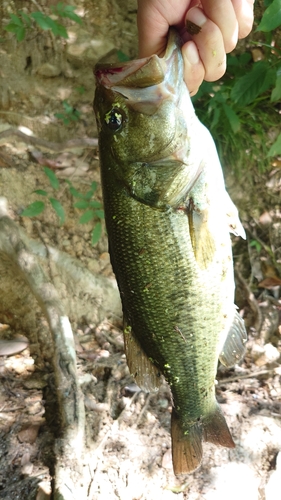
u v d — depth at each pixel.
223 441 0.65
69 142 1.04
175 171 0.56
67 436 0.82
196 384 0.63
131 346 0.62
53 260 0.97
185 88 0.55
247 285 1.06
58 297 0.94
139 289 0.59
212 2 0.53
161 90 0.54
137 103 0.55
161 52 0.57
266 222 1.11
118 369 0.93
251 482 0.82
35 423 0.86
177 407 0.64
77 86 1.10
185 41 0.56
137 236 0.58
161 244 0.58
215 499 0.80
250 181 1.11
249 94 0.97
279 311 1.04
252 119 1.08
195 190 0.57
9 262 0.96
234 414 0.90
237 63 1.06
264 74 0.96
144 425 0.88
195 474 0.82
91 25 1.12
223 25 0.53
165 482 0.81
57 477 0.79
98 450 0.83
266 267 1.09
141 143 0.56
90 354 0.95
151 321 0.60
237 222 0.60
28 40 1.08
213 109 1.04
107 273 1.01
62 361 0.89
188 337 0.60
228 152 1.08
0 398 0.88
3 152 1.00
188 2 0.55
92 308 1.00
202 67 0.55
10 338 0.96
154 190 0.57
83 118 1.08
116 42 1.12
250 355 0.99
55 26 0.96
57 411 0.87
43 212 0.99
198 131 0.57
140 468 0.83
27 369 0.92
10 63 1.07
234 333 0.64
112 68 0.54
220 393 0.93
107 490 0.80
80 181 1.03
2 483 0.80
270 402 0.92
